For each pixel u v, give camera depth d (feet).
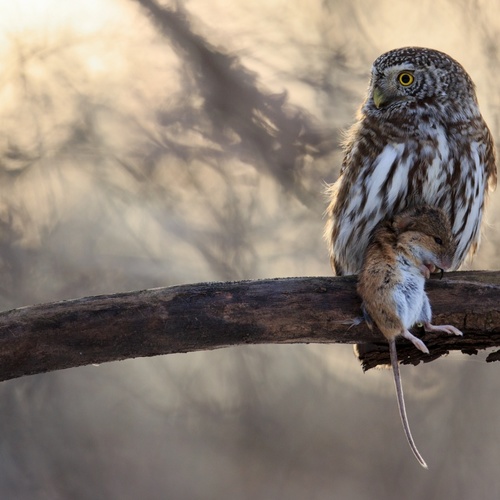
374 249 30.96
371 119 36.40
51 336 30.83
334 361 59.11
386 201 35.86
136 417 58.80
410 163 35.70
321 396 58.70
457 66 36.45
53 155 51.42
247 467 58.39
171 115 47.98
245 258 50.83
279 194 50.57
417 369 57.21
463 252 37.01
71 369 57.82
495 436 56.29
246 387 58.34
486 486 56.18
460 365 56.75
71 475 56.80
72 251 52.06
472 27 50.34
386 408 58.70
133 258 52.11
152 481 58.13
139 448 58.49
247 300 31.14
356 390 59.16
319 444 58.39
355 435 58.59
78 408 57.82
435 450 56.90
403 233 31.35
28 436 56.44
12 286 50.72
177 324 31.07
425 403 57.36
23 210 51.24
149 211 51.62
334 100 49.37
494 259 48.57
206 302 31.12
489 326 30.94
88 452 57.36
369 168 36.09
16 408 56.44
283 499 58.49
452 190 35.99
